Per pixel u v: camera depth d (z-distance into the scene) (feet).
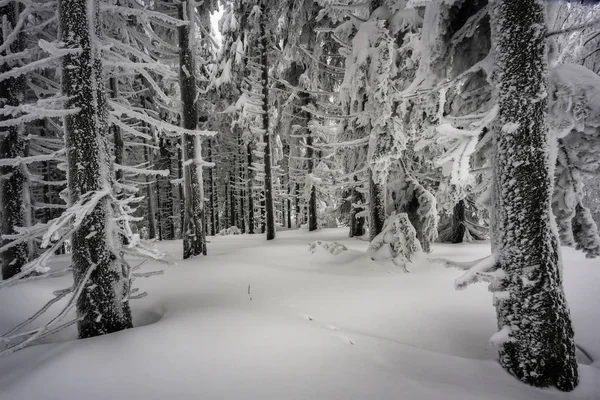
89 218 13.37
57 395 9.13
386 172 25.64
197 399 8.87
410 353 11.87
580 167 12.30
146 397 8.98
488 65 12.40
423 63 15.17
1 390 9.49
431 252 31.12
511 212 11.21
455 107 16.22
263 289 20.59
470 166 15.83
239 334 12.80
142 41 25.55
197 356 11.07
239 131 77.82
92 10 13.88
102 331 13.33
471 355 12.37
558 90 11.08
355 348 11.96
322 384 9.58
